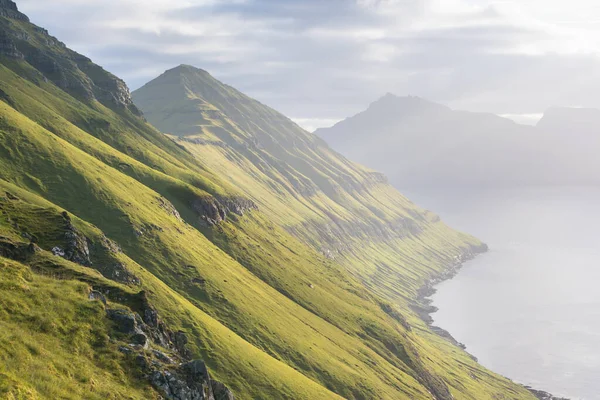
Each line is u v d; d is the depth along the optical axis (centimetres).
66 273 7850
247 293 19850
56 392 5000
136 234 18312
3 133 19050
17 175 17800
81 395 5172
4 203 10544
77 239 10425
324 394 15162
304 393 14375
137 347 6500
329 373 17862
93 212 18262
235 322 17350
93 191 19062
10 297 6022
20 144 19150
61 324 6084
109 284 7981
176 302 14912
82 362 5694
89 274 8131
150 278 15250
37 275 6925
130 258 16525
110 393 5431
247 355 14600
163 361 6650
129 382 5856
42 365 5244
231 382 13200
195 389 6469
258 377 13888
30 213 10575
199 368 6838
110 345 6238
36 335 5688
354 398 17438
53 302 6344
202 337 14075
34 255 8006
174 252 18750
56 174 18888
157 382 6116
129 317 6875
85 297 6819
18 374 4928
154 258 17862
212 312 17150
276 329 18550
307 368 17575
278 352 17325
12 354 5153
